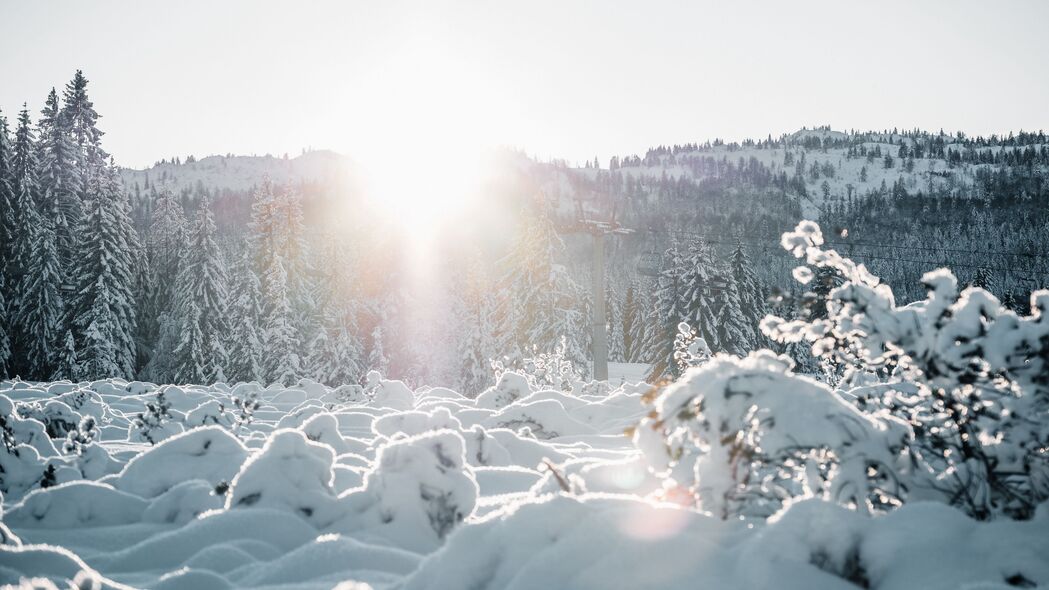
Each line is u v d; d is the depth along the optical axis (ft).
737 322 170.91
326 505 16.49
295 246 179.01
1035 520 9.49
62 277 157.69
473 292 180.34
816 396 11.48
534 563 9.45
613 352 314.96
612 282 380.17
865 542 9.22
